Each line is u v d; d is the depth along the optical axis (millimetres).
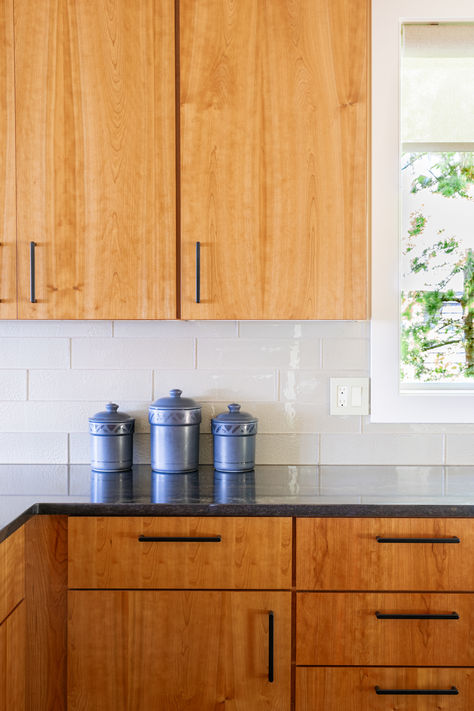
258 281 1778
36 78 1755
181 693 1549
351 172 1769
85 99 1756
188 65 1757
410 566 1531
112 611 1542
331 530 1532
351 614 1534
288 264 1777
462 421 2002
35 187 1766
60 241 1771
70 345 2057
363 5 1758
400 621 1534
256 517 1537
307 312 1779
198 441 1938
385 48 1937
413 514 1527
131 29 1753
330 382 2033
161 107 1760
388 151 1946
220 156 1766
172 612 1541
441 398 2002
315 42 1759
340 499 1575
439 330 2086
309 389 2047
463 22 1974
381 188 1952
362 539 1531
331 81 1761
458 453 2029
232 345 2051
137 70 1756
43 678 1565
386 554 1530
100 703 1552
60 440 2066
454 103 2043
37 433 2068
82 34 1752
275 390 2051
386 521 1533
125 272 1772
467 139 2049
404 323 2090
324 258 1776
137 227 1771
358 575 1532
